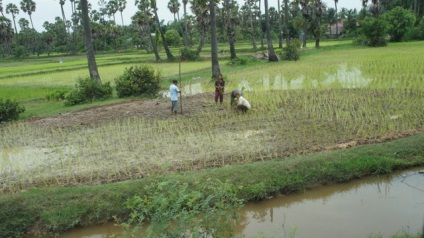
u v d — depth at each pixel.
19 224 7.22
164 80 27.86
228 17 42.53
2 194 8.40
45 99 23.23
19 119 17.23
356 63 27.23
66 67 45.19
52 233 7.14
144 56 60.88
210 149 10.52
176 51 66.12
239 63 36.34
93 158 10.49
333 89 17.98
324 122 12.48
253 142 10.90
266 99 16.69
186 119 14.33
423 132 10.73
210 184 7.82
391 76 20.28
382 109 13.54
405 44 44.44
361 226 6.59
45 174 9.47
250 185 8.00
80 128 14.30
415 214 6.89
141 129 13.31
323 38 78.75
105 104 19.28
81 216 7.38
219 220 5.46
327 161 8.84
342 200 7.69
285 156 9.66
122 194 7.74
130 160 10.08
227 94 19.45
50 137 13.28
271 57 37.34
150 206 5.31
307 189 8.21
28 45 103.50
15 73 41.09
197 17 54.06
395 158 8.99
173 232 4.94
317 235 6.39
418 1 63.28
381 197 7.69
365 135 10.75
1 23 86.56
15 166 10.33
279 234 6.52
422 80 18.44
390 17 51.38
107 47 88.94
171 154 10.31
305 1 54.56
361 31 46.03
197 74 30.78
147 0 50.59
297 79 23.06
